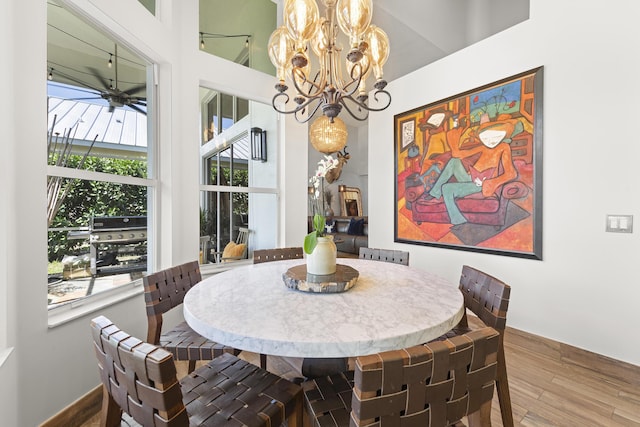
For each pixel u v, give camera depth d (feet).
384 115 11.18
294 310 3.38
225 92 9.46
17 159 4.33
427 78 9.67
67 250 5.45
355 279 4.31
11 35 4.24
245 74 9.54
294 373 6.46
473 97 8.43
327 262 4.45
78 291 5.65
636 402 5.32
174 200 7.81
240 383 3.42
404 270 5.41
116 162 6.51
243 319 3.13
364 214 28.19
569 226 6.74
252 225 10.15
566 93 6.73
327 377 3.61
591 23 6.37
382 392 1.93
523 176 7.43
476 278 4.73
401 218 10.62
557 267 6.93
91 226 5.96
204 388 3.33
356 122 25.96
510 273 7.74
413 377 1.97
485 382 2.26
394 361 1.92
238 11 9.62
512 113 7.61
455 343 2.12
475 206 8.44
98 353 2.61
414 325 2.96
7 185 4.20
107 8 5.78
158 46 7.21
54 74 5.21
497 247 7.98
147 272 7.37
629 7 5.93
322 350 2.62
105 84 6.23
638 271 5.89
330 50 5.66
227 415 2.91
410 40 12.49
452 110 8.96
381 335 2.74
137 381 2.23
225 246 9.50
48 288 5.08
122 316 6.21
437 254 9.48
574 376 6.15
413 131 10.14
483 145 8.22
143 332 6.74
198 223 8.47
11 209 4.25
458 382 2.12
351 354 2.63
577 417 4.95
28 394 4.41
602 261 6.31
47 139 4.83
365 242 18.94
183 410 2.24
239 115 9.84
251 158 10.12
